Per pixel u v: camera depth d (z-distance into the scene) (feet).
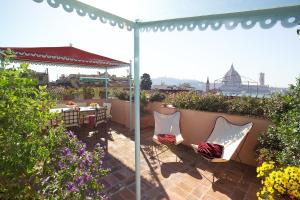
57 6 3.97
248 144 12.07
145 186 9.50
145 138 17.38
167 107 17.39
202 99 15.10
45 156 4.37
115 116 23.52
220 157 10.50
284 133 7.81
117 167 11.35
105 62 19.74
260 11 3.57
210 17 4.20
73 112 15.79
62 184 4.65
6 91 3.78
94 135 17.62
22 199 3.90
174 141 13.14
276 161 8.07
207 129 14.40
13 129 3.76
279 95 11.15
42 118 4.58
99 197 5.77
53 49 15.81
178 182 9.92
